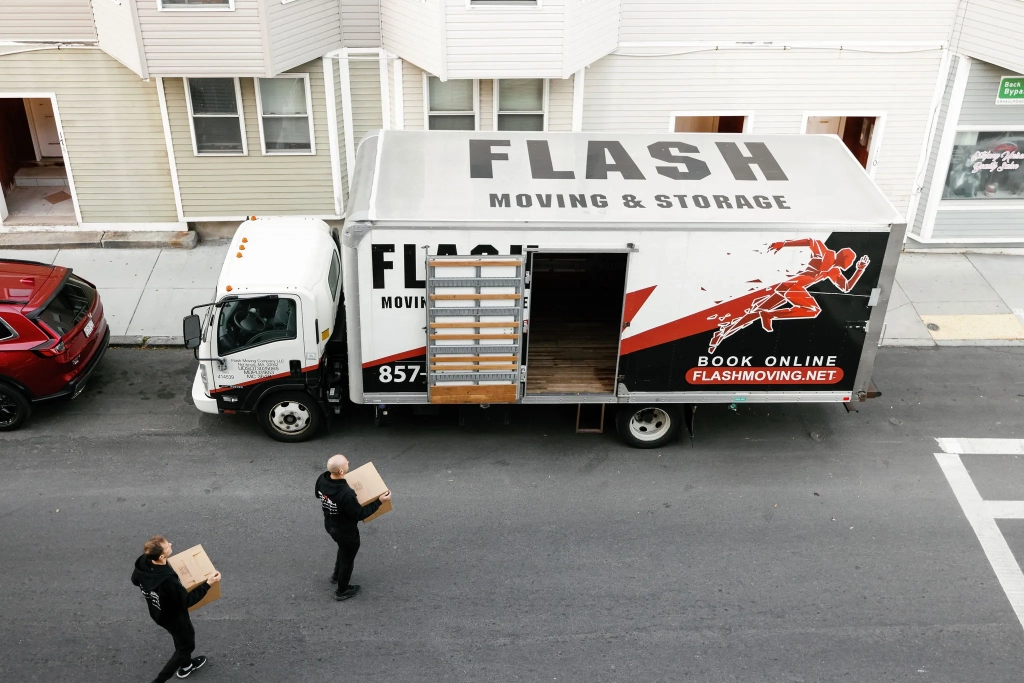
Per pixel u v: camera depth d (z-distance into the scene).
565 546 8.88
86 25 12.87
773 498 9.65
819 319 9.37
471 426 10.72
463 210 8.83
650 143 10.29
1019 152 14.20
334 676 7.36
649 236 8.85
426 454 10.21
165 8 12.34
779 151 10.20
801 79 13.85
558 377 10.10
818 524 9.27
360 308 9.08
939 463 10.27
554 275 12.40
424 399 9.68
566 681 7.35
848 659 7.64
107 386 11.35
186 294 13.27
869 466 10.21
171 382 11.48
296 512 9.24
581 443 10.50
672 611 8.11
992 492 9.80
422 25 12.89
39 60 13.09
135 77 13.30
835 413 11.20
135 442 10.27
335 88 13.73
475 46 12.86
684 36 13.46
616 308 11.94
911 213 14.80
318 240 10.28
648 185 9.41
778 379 9.73
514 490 9.65
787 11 13.30
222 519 9.11
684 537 9.03
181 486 9.57
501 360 9.41
